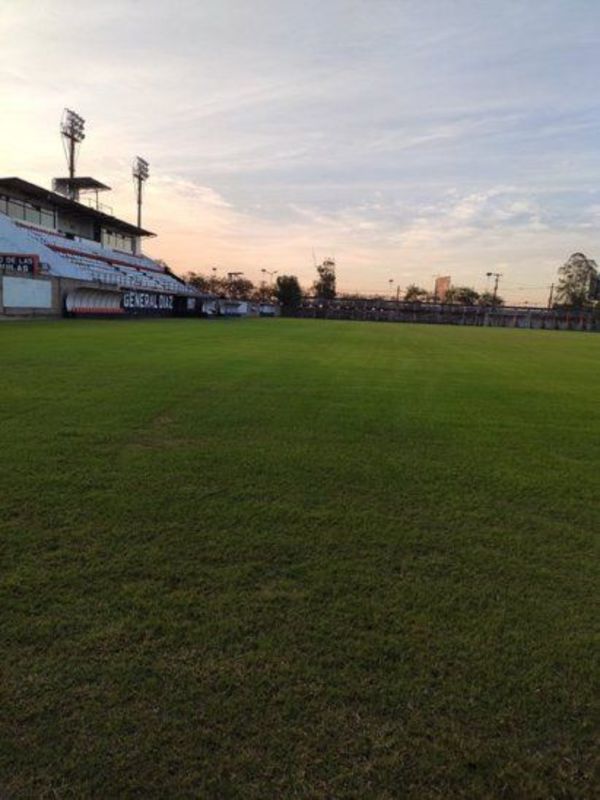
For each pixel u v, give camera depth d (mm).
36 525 3670
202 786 1789
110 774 1821
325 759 1901
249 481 4695
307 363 13930
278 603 2842
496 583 3135
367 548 3516
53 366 11164
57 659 2354
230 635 2555
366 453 5738
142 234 65562
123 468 4906
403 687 2252
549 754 1960
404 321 97875
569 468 5469
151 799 1743
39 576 3027
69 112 50344
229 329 30078
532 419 7895
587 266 116062
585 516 4195
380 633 2615
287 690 2211
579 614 2844
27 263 30188
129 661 2355
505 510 4266
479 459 5688
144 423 6617
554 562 3422
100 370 10820
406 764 1893
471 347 24484
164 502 4141
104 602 2797
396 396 9414
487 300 122062
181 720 2043
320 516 3998
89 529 3631
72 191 51938
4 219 36125
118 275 47625
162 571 3123
